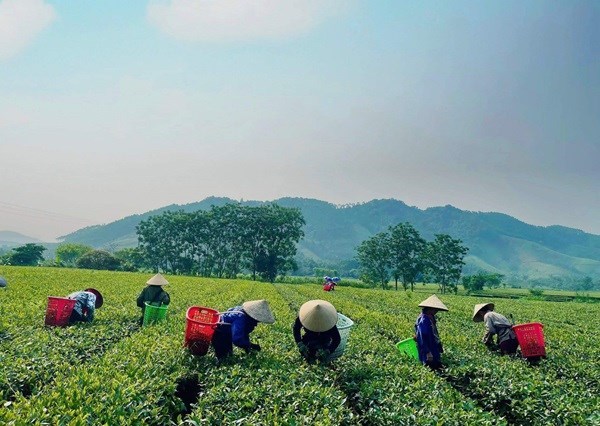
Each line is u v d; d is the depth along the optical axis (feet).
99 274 183.73
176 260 389.60
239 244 384.88
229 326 37.76
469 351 48.67
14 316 54.39
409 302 140.77
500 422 27.73
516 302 205.87
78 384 27.22
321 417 25.72
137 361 33.50
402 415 27.43
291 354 40.40
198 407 26.91
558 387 37.04
